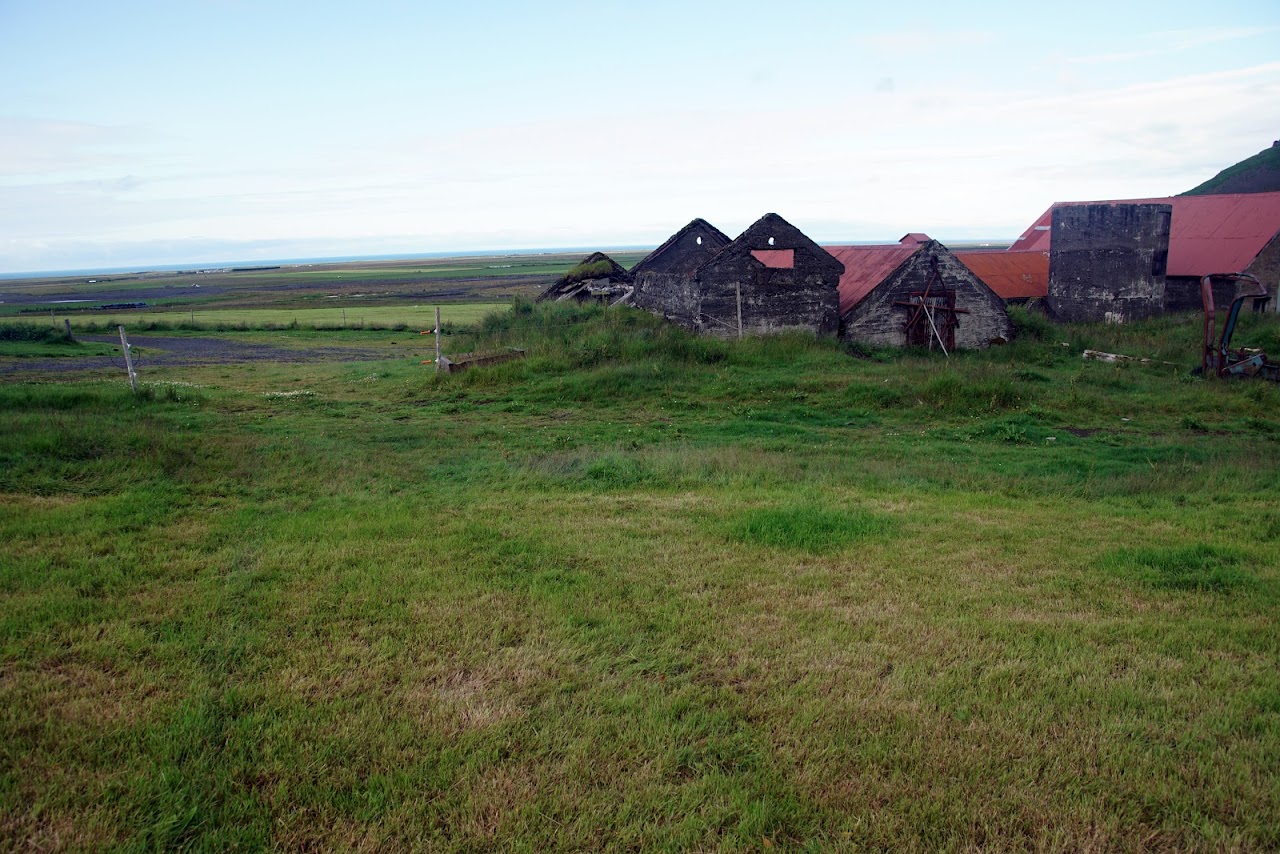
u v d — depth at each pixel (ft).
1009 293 124.98
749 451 48.67
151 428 49.08
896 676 20.38
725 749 17.34
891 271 97.35
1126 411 64.85
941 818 15.28
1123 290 120.78
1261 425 59.77
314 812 15.31
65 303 334.65
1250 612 24.34
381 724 17.98
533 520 33.45
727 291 93.35
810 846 14.47
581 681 20.03
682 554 29.22
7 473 37.50
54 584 25.08
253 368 96.89
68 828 14.48
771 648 21.94
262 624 22.76
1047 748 17.40
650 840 14.71
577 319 114.32
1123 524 33.96
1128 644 22.21
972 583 26.81
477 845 14.47
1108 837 14.85
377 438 52.95
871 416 62.69
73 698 18.71
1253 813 15.34
